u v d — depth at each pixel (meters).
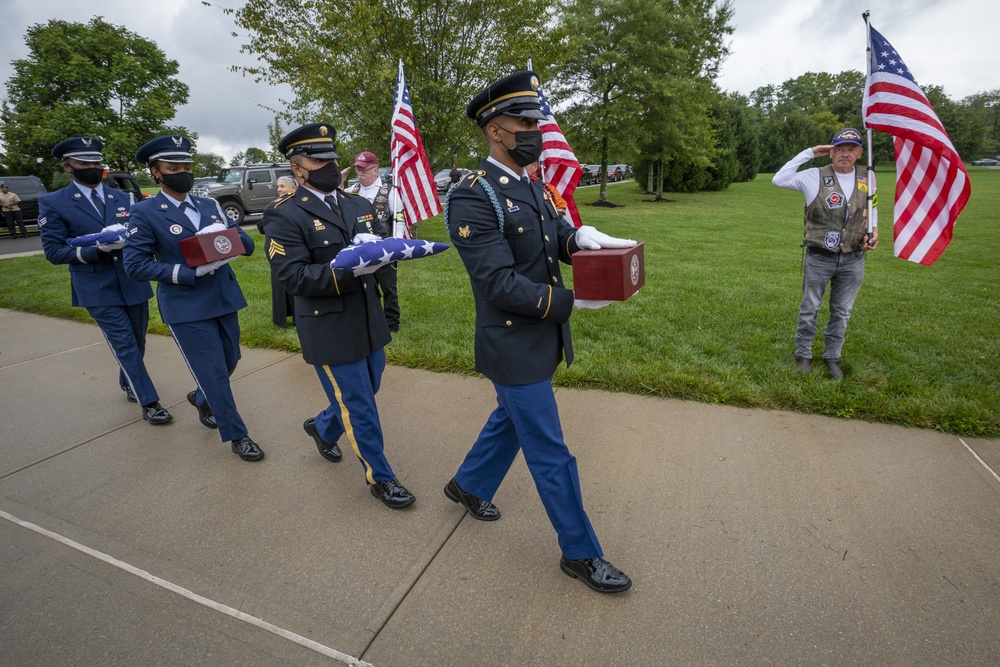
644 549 2.42
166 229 3.21
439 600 2.20
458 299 6.68
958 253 9.63
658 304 6.11
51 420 3.98
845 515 2.58
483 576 2.31
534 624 2.06
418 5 10.49
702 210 18.59
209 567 2.43
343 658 1.95
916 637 1.94
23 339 6.02
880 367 4.13
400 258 2.36
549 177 4.12
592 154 21.23
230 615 2.16
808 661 1.87
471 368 4.49
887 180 28.97
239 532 2.66
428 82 10.74
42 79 30.94
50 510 2.88
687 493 2.79
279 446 3.49
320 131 2.62
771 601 2.12
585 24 19.11
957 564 2.26
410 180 5.21
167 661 1.96
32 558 2.52
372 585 2.29
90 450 3.52
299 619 2.13
